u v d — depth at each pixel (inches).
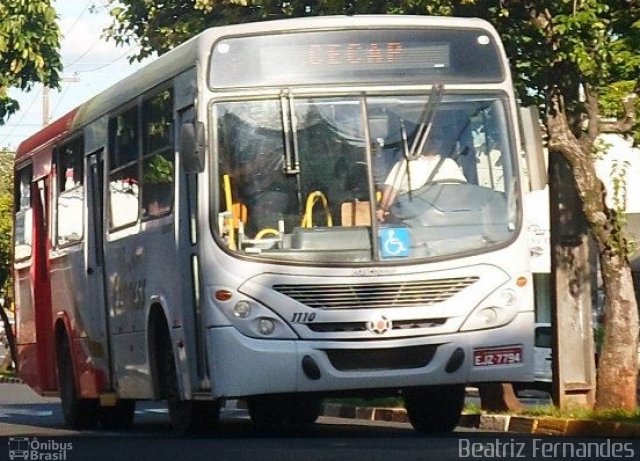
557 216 923.4
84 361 911.0
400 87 697.6
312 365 664.4
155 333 776.9
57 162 970.7
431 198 685.9
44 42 1331.2
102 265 865.5
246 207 677.9
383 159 687.1
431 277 674.8
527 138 706.2
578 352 925.2
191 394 714.8
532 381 688.4
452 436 739.4
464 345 674.8
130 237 805.9
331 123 688.4
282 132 684.7
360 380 666.2
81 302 912.9
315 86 691.4
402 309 671.1
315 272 669.9
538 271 1641.2
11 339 2600.9
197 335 704.4
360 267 670.5
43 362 1016.2
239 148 682.2
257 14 1105.4
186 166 674.8
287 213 677.9
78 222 915.4
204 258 676.7
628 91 932.6
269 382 665.6
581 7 842.8
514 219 693.3
